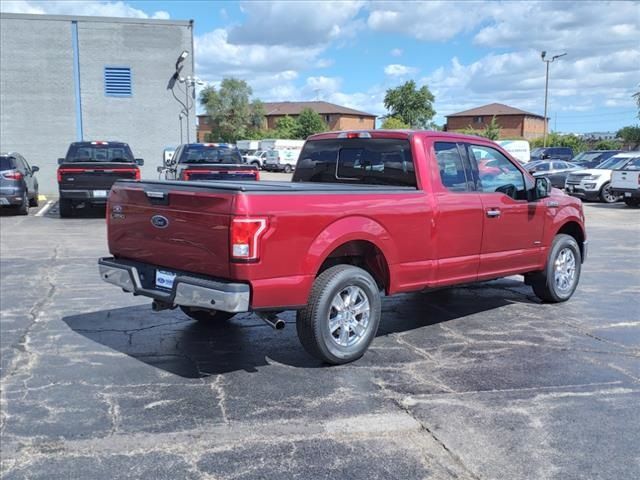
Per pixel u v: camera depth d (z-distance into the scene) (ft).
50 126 78.89
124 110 80.79
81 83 79.10
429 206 18.53
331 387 15.49
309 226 15.57
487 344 19.21
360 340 17.33
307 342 16.56
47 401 14.47
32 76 77.71
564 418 13.73
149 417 13.65
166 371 16.60
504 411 14.08
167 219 16.20
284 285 15.25
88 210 60.13
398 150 19.38
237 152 51.65
